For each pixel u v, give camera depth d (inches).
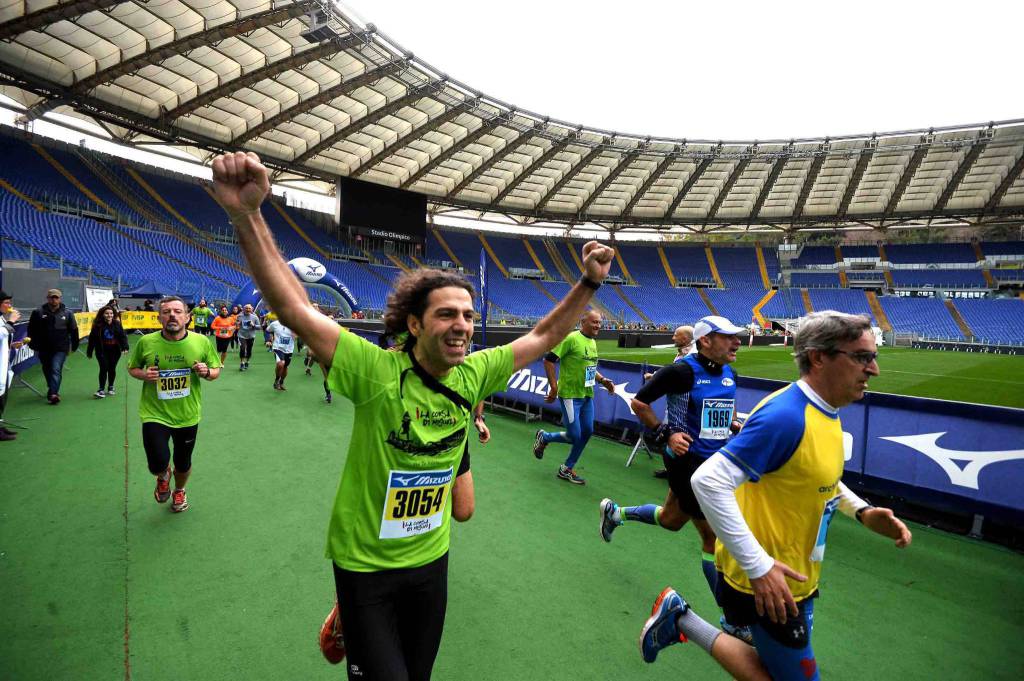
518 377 342.3
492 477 210.5
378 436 60.9
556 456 248.2
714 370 128.3
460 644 103.1
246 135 938.1
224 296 1039.6
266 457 220.2
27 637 97.8
